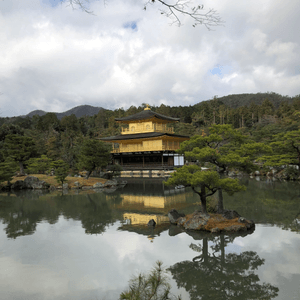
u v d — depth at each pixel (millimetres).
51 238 20234
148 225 23234
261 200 33531
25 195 44094
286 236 19594
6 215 28719
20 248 18047
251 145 22953
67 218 26891
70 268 14688
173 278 13570
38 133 111875
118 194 42531
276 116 130000
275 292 11945
